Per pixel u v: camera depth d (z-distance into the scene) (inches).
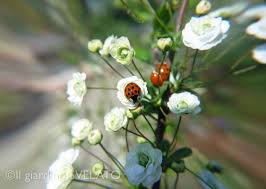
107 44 3.3
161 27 3.8
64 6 6.4
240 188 5.9
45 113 8.5
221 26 3.0
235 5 4.2
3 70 9.0
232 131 6.5
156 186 3.5
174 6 3.8
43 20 7.4
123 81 2.9
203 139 6.3
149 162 2.9
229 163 6.3
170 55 3.5
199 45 3.0
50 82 8.6
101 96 6.1
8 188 7.5
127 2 3.9
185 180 5.9
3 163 7.9
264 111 6.5
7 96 8.9
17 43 8.8
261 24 3.7
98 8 6.3
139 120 4.5
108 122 3.0
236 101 6.4
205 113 6.3
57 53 7.3
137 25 6.0
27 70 8.9
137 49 4.7
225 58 5.4
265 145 6.6
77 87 3.2
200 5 3.3
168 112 3.4
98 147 6.0
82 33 6.3
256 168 6.3
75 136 3.3
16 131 8.5
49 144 7.7
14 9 7.9
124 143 5.3
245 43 4.7
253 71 6.0
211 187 3.4
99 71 5.9
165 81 3.3
